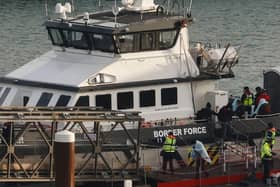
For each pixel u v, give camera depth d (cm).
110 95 7425
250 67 12812
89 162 7112
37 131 7088
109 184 7250
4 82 7700
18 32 15375
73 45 7681
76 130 7200
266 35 15288
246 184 7425
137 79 7512
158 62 7612
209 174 7431
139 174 7212
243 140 7681
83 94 7331
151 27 7538
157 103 7600
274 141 7581
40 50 14088
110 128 7306
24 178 6944
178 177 7331
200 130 7581
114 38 7400
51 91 7444
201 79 7756
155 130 7406
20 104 7606
